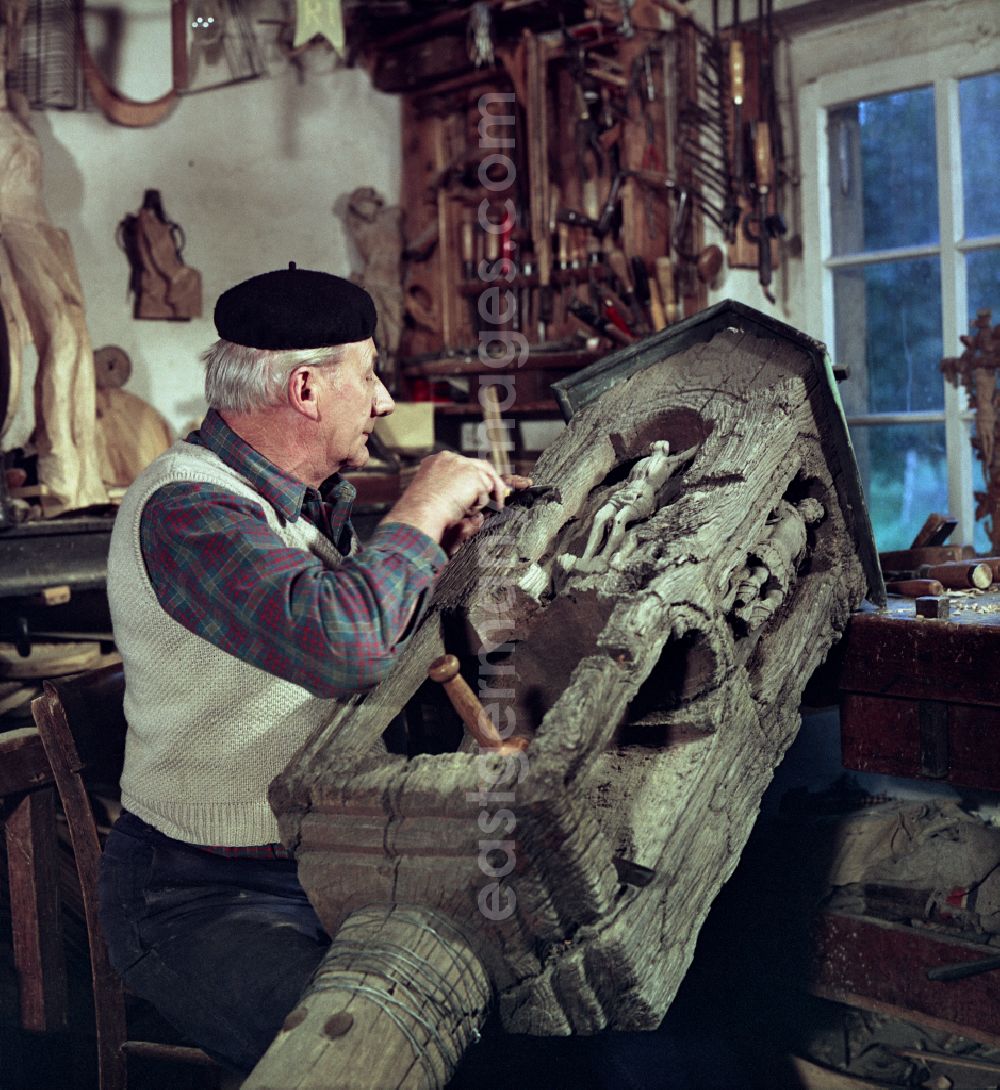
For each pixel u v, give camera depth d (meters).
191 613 1.47
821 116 4.05
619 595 1.56
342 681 1.41
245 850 1.61
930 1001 2.08
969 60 3.65
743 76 4.01
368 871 1.40
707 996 2.33
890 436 3.99
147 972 1.58
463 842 1.33
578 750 1.34
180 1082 2.21
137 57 4.37
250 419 1.63
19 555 2.94
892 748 2.04
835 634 2.04
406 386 4.77
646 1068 1.96
